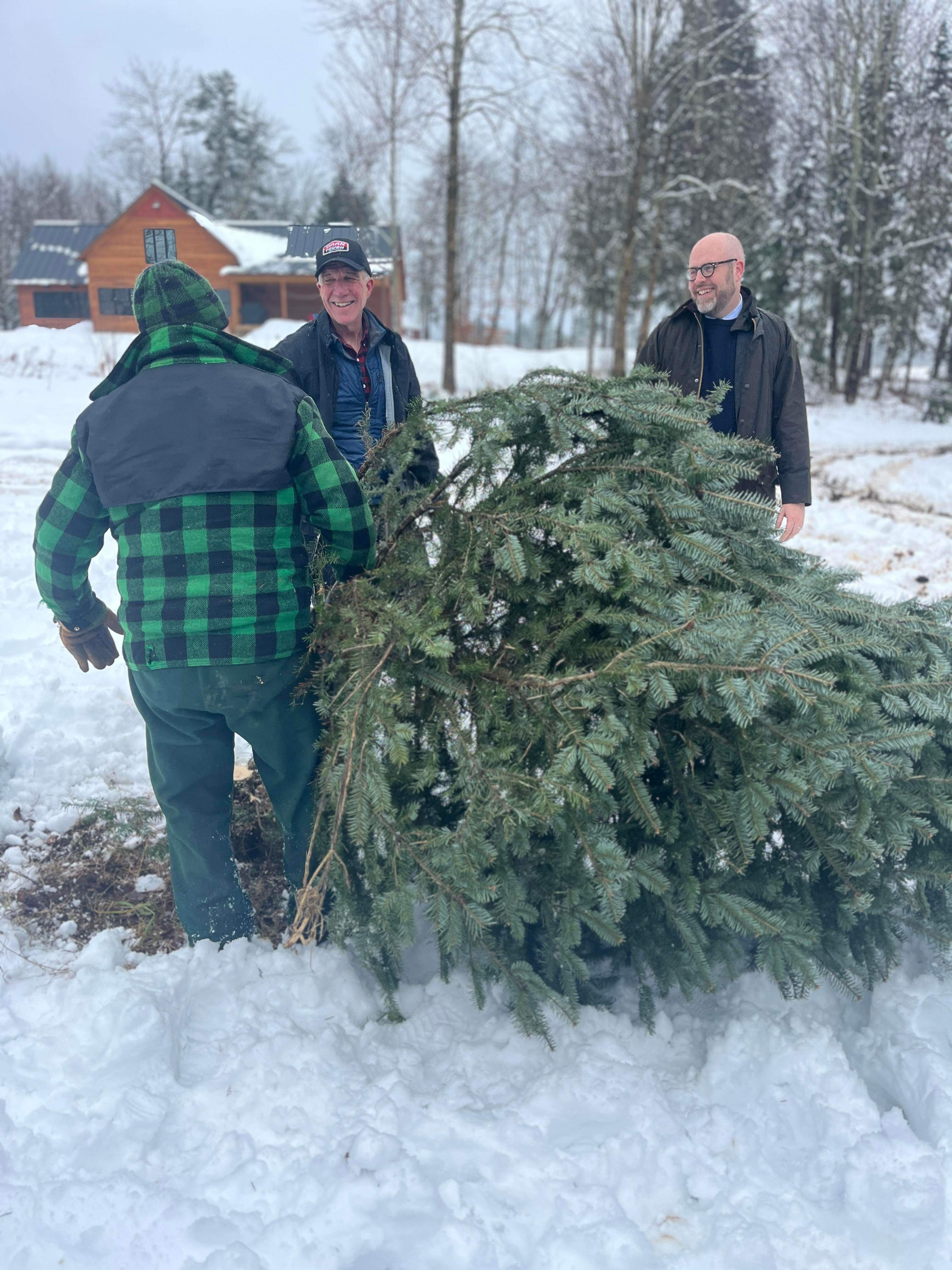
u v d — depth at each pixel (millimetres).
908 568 6574
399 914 2037
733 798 2039
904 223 23609
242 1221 1568
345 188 21406
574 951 2361
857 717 2021
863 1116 1848
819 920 2205
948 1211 1610
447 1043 2113
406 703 2008
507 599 2215
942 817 2102
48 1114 1771
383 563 2289
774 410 3234
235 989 2191
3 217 49281
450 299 18656
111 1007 1966
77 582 2184
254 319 22734
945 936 2271
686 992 2168
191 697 1987
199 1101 1829
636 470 2170
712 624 1902
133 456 1938
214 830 2227
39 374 14625
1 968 2268
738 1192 1690
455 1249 1546
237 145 46344
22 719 3373
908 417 21750
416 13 17250
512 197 23734
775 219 24359
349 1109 1831
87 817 2889
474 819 1902
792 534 3197
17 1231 1549
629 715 1955
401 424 2340
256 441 1964
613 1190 1693
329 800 2109
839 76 23422
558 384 2240
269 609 1999
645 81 18156
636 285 26484
